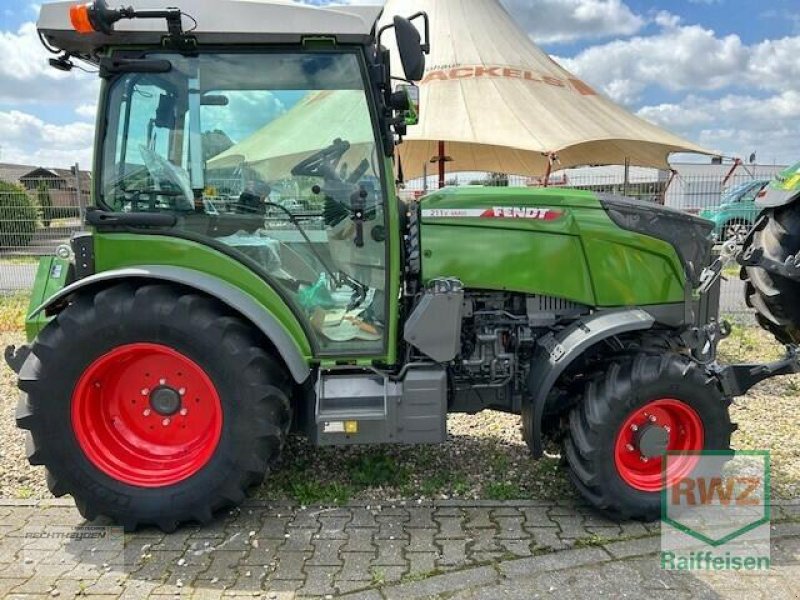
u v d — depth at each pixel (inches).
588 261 139.2
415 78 118.2
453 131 402.0
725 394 135.1
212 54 122.4
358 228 129.0
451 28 453.7
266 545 120.8
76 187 397.7
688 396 128.3
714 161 544.4
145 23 116.8
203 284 119.1
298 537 123.6
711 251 147.9
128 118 124.2
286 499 137.9
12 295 361.4
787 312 174.1
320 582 109.5
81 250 129.3
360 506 135.3
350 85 124.4
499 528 126.9
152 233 126.0
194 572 112.4
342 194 128.3
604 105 477.7
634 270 141.3
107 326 118.0
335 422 125.0
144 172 125.6
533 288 137.9
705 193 462.0
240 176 126.7
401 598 105.1
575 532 125.5
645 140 439.5
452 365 140.3
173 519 123.2
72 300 126.8
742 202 442.6
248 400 119.7
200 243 126.1
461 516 131.5
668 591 106.7
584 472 126.7
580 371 137.2
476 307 142.5
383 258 130.0
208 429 127.1
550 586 108.0
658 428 127.3
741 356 243.8
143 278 122.6
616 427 125.7
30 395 119.9
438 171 494.9
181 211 126.5
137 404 128.0
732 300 352.8
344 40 121.3
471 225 135.9
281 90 124.6
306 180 127.7
